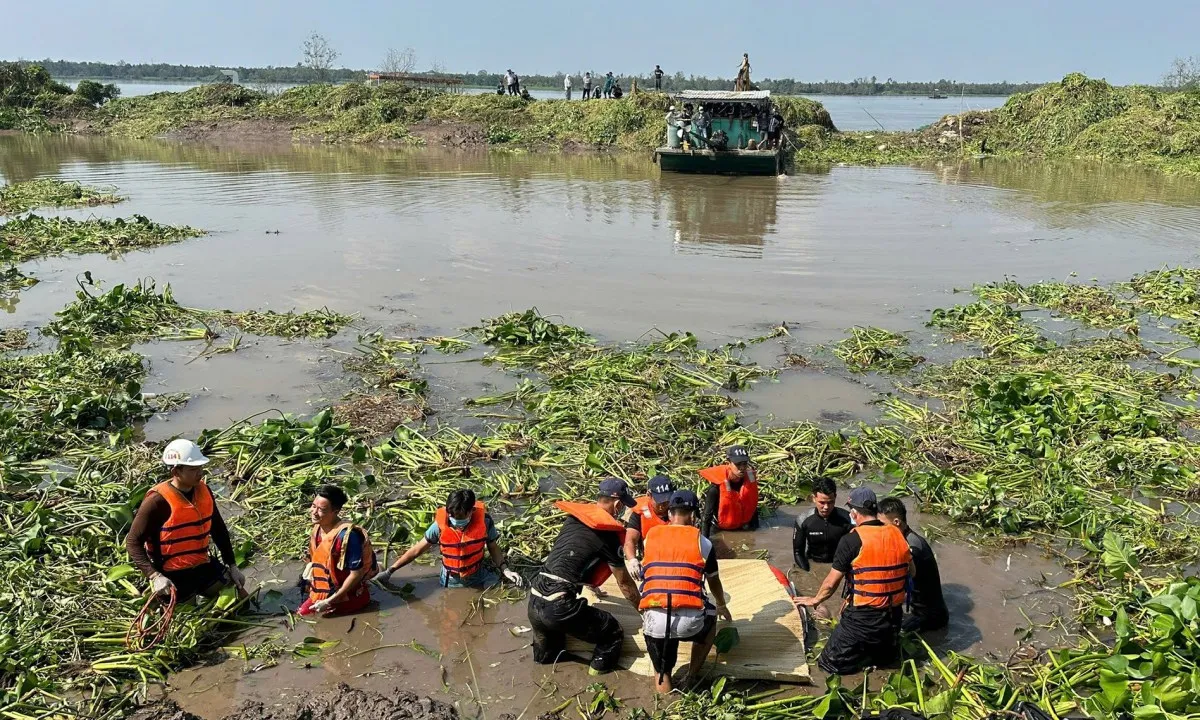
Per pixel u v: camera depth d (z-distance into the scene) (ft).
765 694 17.61
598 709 17.02
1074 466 26.76
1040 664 18.25
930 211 76.84
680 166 102.58
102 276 51.42
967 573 21.89
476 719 16.72
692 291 48.73
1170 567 21.86
